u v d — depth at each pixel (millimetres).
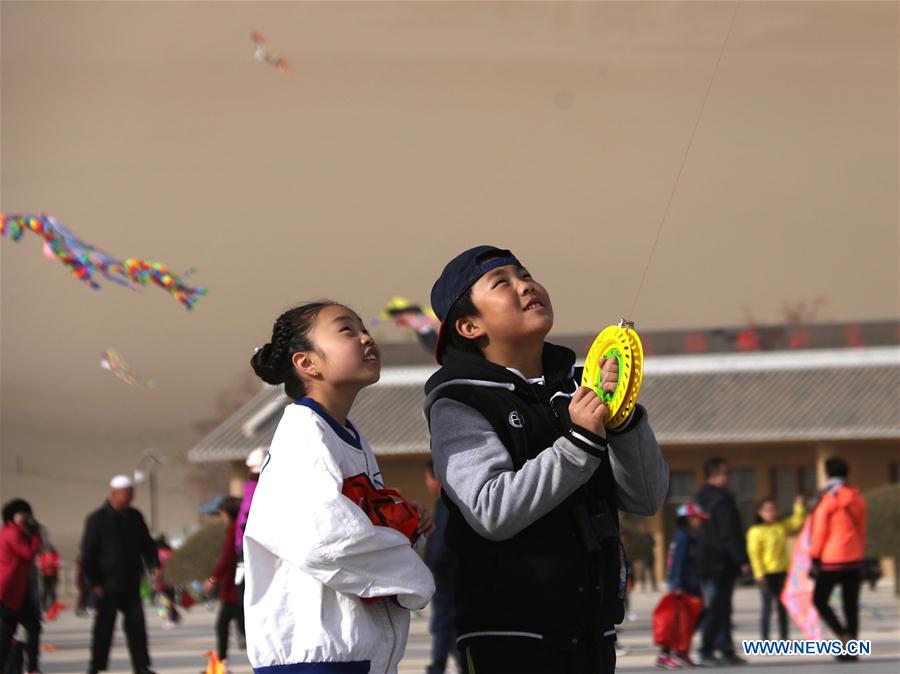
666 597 15000
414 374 45438
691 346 46438
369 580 4477
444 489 5047
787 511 42375
